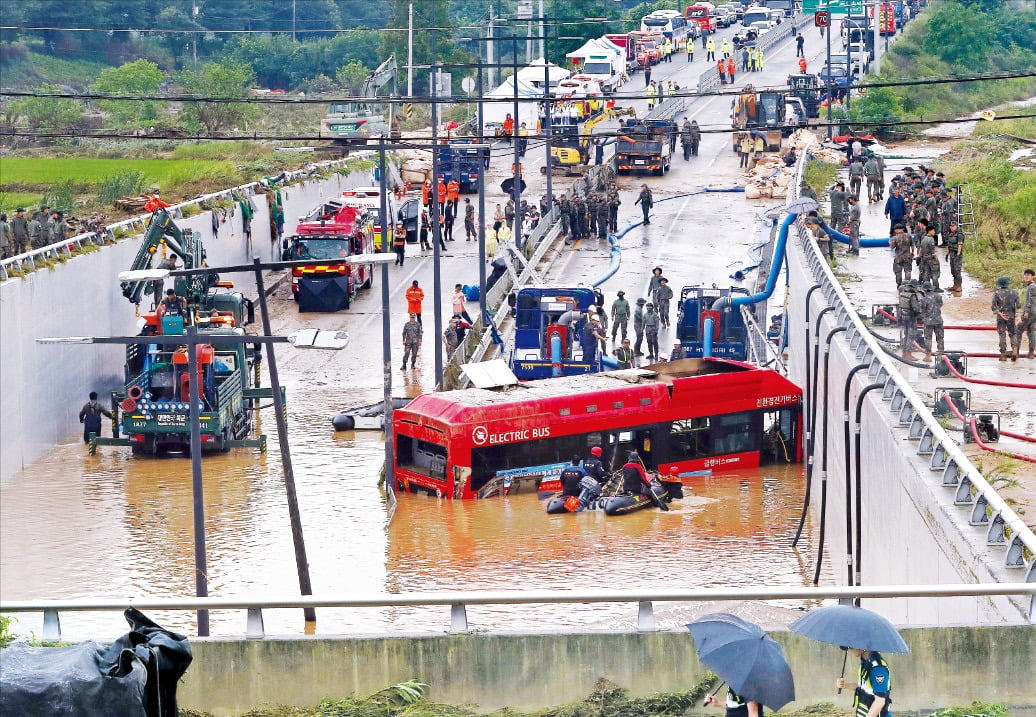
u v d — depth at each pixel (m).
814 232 153.25
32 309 140.25
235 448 141.12
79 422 152.25
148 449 139.75
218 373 144.50
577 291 153.25
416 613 95.88
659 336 176.62
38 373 141.38
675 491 124.69
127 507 122.69
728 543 112.06
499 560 107.88
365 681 47.19
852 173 187.00
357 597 45.97
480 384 129.00
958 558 64.50
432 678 47.12
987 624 46.69
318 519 118.44
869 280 138.62
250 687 47.28
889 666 46.38
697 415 131.50
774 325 170.25
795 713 45.66
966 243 153.50
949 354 102.31
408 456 127.44
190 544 112.31
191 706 47.31
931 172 177.25
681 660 46.56
